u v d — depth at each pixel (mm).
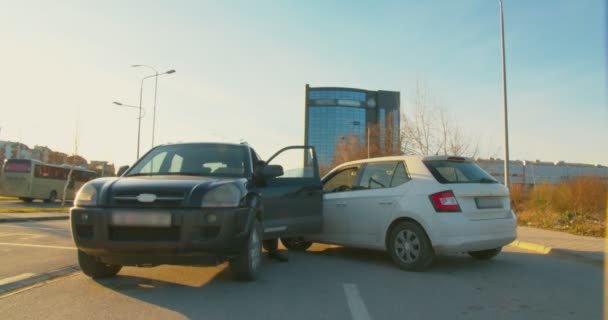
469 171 6789
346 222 7492
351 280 5676
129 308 4172
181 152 6359
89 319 3824
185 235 4480
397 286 5387
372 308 4355
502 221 6535
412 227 6391
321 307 4332
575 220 13328
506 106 17250
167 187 4734
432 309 4379
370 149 47750
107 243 4527
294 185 6738
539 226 13281
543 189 18797
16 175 30891
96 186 4891
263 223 5941
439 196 6215
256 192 5652
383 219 6852
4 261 6637
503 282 5723
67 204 29938
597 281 5844
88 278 5480
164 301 4438
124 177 5488
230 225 4672
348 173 7945
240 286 5168
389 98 111750
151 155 6387
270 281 5504
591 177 17578
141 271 5938
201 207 4621
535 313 4297
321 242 8000
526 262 7375
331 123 109250
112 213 4551
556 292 5188
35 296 4582
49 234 10656
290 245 8688
